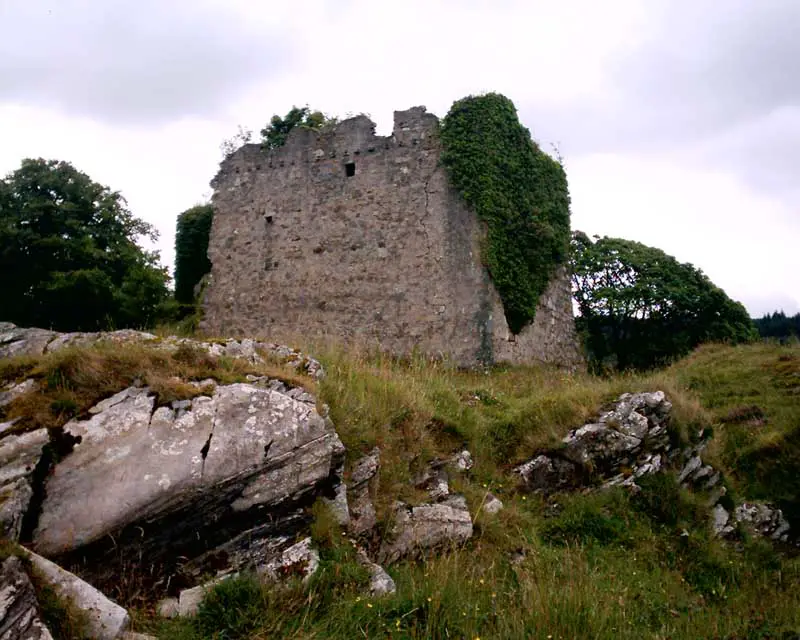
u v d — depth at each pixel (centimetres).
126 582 579
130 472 606
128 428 632
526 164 1845
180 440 638
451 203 1728
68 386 657
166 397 664
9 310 1861
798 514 1156
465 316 1648
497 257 1684
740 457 1318
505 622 620
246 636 550
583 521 943
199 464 627
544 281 1847
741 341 2459
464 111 1764
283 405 698
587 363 2120
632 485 1028
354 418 834
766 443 1320
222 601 574
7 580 482
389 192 1802
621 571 845
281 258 1902
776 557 1020
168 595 591
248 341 906
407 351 1684
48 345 813
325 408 757
